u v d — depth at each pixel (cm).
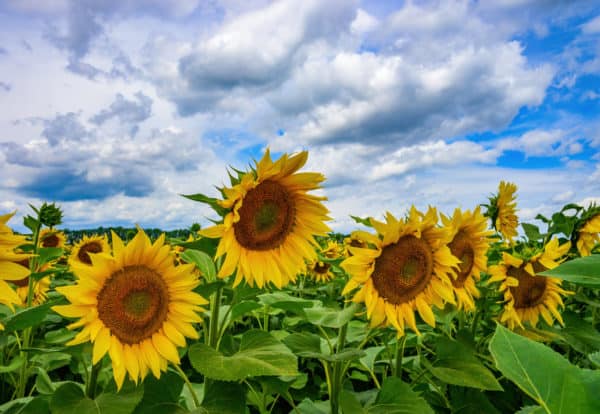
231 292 99
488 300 110
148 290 69
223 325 79
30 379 128
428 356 118
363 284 88
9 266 62
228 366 63
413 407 73
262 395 100
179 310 71
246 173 79
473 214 101
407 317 89
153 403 69
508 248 147
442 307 92
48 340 115
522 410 52
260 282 81
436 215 90
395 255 89
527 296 108
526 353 25
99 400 64
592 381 24
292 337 90
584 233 149
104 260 67
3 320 66
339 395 76
